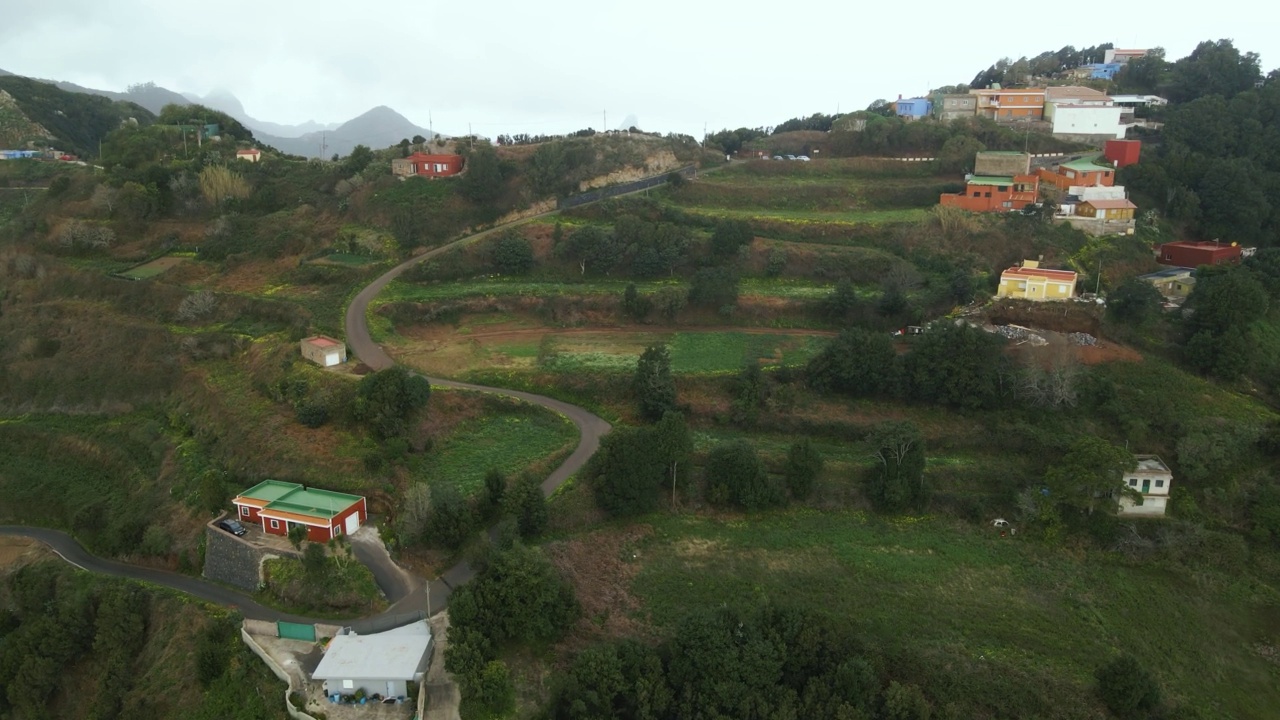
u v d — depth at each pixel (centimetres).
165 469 7506
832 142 14238
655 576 6178
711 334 9475
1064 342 8231
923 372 7969
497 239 10781
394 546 6031
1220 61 15225
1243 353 8106
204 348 8956
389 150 13638
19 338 9800
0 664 5997
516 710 4841
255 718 4928
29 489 7900
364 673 4781
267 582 5862
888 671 5247
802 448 7112
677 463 7019
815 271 10375
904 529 6931
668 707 5019
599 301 9831
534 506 6275
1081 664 5547
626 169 13062
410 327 9312
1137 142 12025
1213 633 5991
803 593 6062
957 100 15025
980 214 10931
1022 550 6719
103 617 5931
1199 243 10700
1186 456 7188
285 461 6825
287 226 11575
